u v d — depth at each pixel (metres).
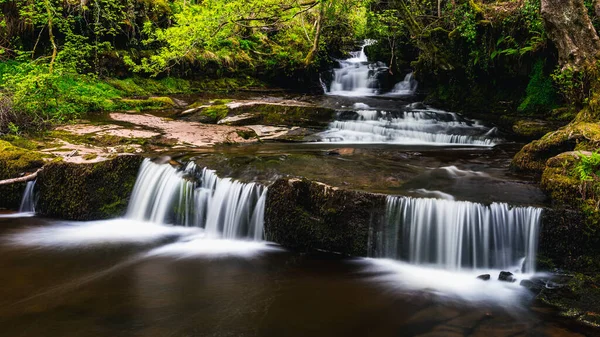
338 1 17.12
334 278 5.51
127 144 9.72
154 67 14.68
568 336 4.12
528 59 12.45
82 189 7.79
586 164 5.64
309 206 6.40
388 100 17.16
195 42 13.35
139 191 8.00
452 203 5.78
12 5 12.71
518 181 6.97
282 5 13.28
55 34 13.76
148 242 6.84
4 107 9.92
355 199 6.12
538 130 10.98
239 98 16.84
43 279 5.43
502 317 4.50
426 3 16.88
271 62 20.08
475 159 8.87
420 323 4.43
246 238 6.92
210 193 7.36
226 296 5.01
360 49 25.25
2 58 12.54
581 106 7.73
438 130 12.05
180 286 5.27
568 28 7.70
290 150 9.74
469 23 13.51
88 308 4.68
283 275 5.59
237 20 13.04
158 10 16.77
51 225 7.53
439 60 14.80
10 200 8.18
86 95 12.77
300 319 4.50
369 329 4.32
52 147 9.23
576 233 5.36
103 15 13.98
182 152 9.10
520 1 12.67
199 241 6.90
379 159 8.70
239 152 9.27
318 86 21.17
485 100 14.49
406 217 5.92
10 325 4.29
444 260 5.81
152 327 4.30
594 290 4.86
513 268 5.64
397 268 5.80
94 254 6.30
